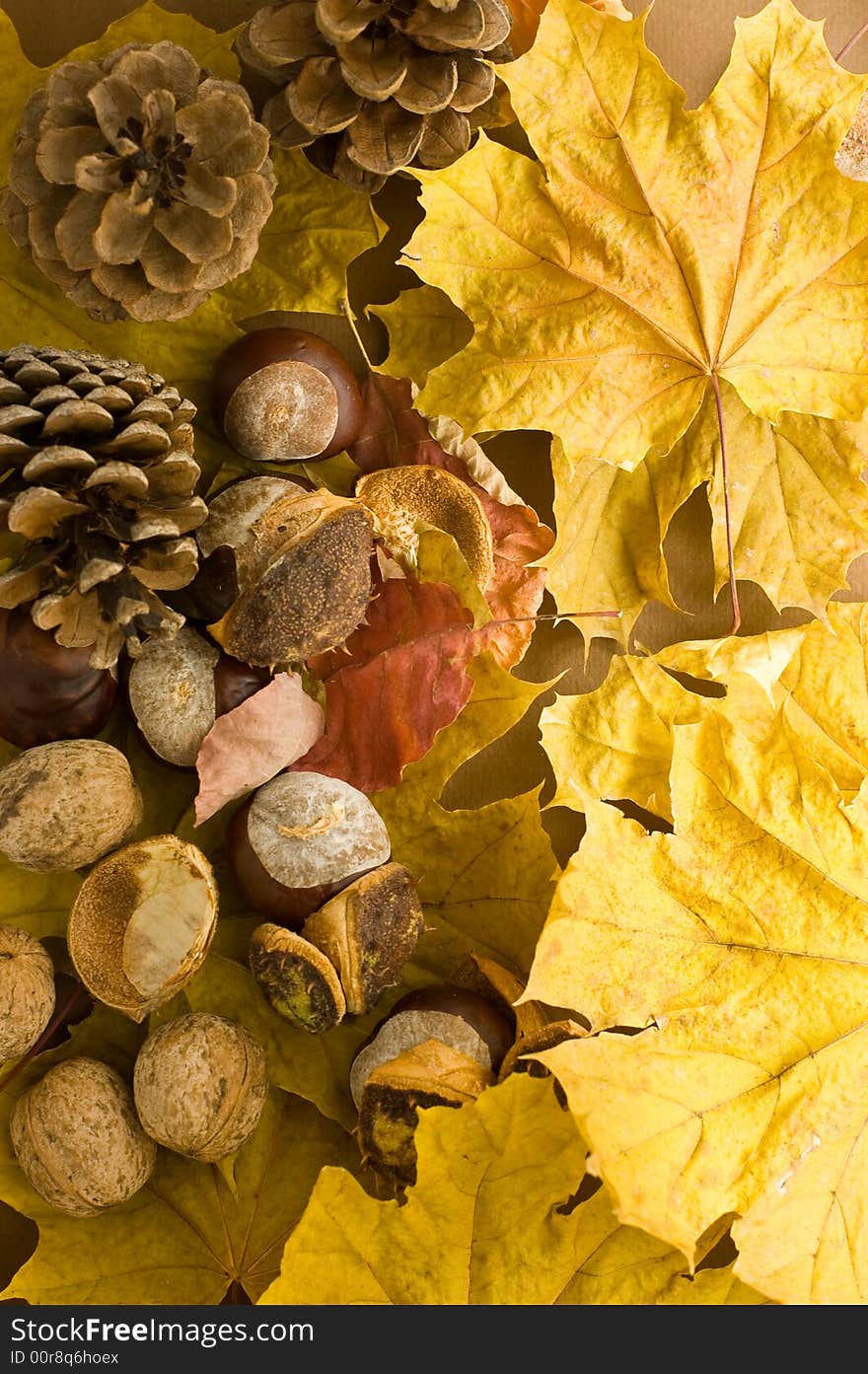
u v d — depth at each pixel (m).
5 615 0.64
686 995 0.62
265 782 0.66
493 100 0.67
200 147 0.63
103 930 0.64
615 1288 0.64
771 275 0.66
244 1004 0.66
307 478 0.68
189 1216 0.66
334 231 0.68
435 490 0.68
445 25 0.63
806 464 0.69
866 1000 0.63
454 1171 0.63
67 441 0.62
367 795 0.68
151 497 0.63
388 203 0.69
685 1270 0.64
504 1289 0.64
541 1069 0.65
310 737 0.67
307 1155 0.67
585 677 0.70
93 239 0.63
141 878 0.64
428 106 0.64
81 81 0.63
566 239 0.65
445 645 0.67
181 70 0.63
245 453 0.67
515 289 0.66
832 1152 0.62
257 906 0.66
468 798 0.69
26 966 0.64
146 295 0.64
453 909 0.68
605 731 0.68
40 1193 0.64
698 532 0.71
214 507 0.66
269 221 0.68
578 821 0.70
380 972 0.65
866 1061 0.63
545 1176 0.63
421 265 0.65
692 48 0.70
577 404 0.66
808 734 0.68
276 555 0.65
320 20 0.62
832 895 0.63
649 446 0.67
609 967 0.61
